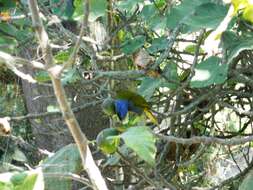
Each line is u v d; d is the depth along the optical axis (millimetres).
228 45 2801
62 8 3998
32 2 1873
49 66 1891
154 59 4188
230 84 4215
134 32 4789
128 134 2275
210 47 2166
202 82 2795
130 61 4668
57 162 2814
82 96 4391
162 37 3984
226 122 5410
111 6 4215
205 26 2709
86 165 2057
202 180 5578
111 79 4102
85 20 1967
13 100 7039
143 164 4414
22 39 3986
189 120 4375
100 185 2049
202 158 5273
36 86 6258
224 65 2822
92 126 6156
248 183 3234
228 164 6219
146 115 3744
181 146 4668
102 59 4152
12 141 5543
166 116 3758
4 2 3307
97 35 4902
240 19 2953
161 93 4504
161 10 4027
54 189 2771
